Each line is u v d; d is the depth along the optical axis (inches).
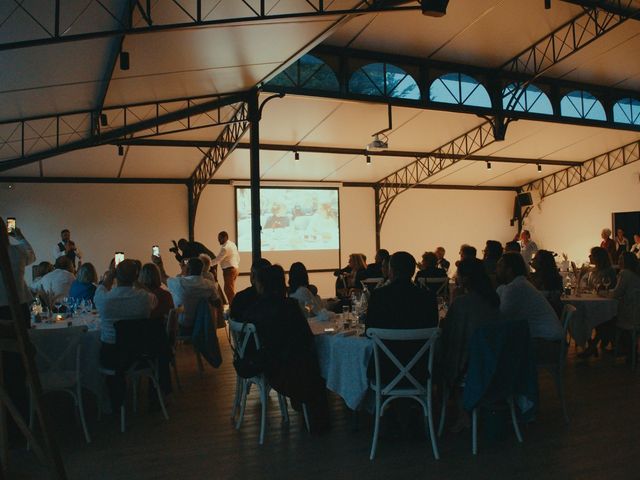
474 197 609.0
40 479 114.7
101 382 157.6
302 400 136.9
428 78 362.3
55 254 388.2
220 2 192.1
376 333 122.2
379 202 552.1
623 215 536.1
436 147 459.8
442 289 254.1
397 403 136.7
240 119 327.6
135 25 195.3
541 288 190.2
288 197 510.0
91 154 384.5
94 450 130.9
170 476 114.7
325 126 387.2
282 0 199.2
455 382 133.7
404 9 192.2
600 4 292.4
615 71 398.6
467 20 302.0
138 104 292.4
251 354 137.8
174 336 185.9
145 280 196.5
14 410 83.0
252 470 117.0
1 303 130.0
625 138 502.9
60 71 221.0
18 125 283.9
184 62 244.1
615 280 231.5
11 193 412.5
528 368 128.0
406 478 110.9
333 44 326.6
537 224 618.8
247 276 488.7
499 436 131.1
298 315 138.6
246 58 253.3
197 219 470.9
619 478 108.8
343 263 533.0
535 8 294.2
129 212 448.1
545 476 110.3
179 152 404.5
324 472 115.0
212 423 150.9
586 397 166.6
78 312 199.6
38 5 163.0
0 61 194.9
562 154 528.1
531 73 391.2
